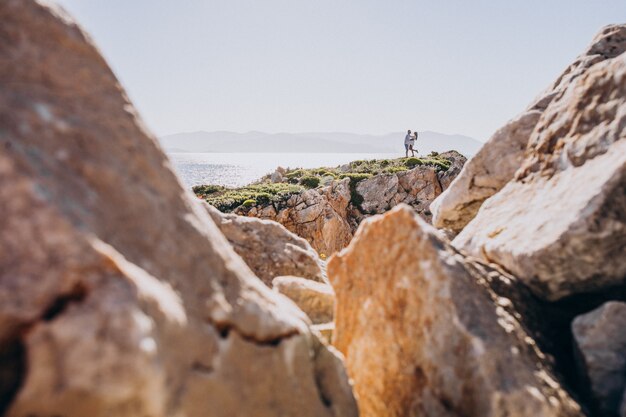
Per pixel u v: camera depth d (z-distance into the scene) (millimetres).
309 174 32781
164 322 1550
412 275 2762
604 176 2879
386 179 27625
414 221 2881
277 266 4926
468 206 5477
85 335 1270
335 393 2525
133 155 2053
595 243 2797
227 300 2102
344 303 3324
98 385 1224
